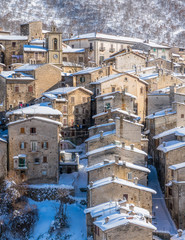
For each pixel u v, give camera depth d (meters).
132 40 169.00
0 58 145.00
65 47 151.62
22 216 80.56
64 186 87.62
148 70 132.25
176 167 77.62
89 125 110.12
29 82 115.94
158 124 94.56
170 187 79.75
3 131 108.81
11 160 88.31
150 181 89.88
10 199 83.06
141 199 73.75
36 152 88.56
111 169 76.50
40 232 79.06
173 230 75.31
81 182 90.75
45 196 86.62
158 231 74.00
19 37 148.38
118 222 63.94
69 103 107.50
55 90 113.06
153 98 109.56
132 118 96.31
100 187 73.31
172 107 96.75
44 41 144.12
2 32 163.25
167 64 146.38
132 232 63.38
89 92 110.06
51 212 83.44
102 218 67.50
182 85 118.06
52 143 89.00
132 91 113.94
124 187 73.25
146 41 169.38
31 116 93.31
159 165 89.75
